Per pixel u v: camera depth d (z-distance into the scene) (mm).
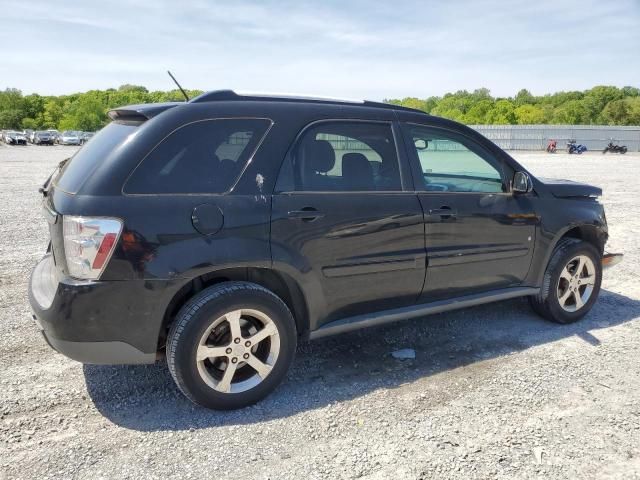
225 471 2580
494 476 2551
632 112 95000
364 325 3596
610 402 3260
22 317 4570
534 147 54938
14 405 3156
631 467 2631
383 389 3422
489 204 3990
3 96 124750
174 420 3031
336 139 3449
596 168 25797
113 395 3307
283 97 3416
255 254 3029
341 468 2609
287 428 2963
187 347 2912
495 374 3635
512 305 5082
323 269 3307
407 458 2689
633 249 7555
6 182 16062
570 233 4793
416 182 3717
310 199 3246
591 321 4688
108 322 2785
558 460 2680
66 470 2566
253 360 3139
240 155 3121
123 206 2762
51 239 2984
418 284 3738
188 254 2863
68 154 35562
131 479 2512
